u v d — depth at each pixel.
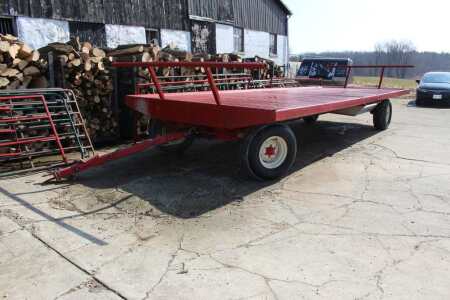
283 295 2.61
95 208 4.07
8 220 3.76
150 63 4.32
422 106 14.57
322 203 4.23
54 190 4.61
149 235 3.46
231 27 18.08
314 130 8.75
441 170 5.57
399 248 3.25
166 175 5.17
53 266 2.97
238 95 6.88
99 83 7.04
